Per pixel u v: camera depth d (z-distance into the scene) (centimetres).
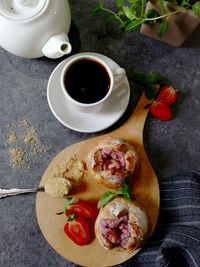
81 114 43
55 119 46
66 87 40
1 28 37
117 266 43
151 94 43
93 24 47
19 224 45
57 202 43
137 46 47
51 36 39
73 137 46
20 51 40
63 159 44
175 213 43
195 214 42
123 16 47
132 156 40
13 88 47
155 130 46
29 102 46
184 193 43
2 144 46
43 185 43
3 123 46
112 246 39
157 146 46
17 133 46
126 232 39
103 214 39
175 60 47
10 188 45
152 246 43
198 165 46
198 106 47
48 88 42
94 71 41
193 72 47
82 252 42
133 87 47
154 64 47
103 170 41
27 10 36
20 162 46
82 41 47
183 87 47
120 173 40
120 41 47
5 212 45
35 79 47
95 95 40
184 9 36
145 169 43
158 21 41
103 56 42
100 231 39
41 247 44
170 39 45
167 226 43
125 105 43
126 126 44
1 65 47
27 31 37
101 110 43
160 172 46
